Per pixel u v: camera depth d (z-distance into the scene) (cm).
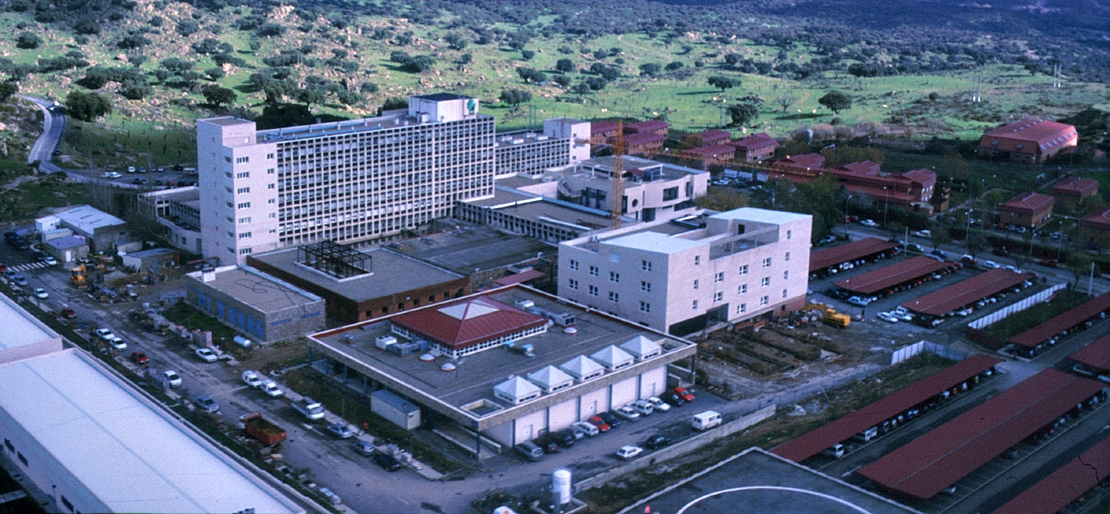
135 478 11981
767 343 19950
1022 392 17112
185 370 17850
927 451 14712
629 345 17212
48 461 12625
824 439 15038
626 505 13600
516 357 17162
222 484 12025
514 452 15138
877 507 12125
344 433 15425
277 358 18475
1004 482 14450
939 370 18800
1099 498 13975
